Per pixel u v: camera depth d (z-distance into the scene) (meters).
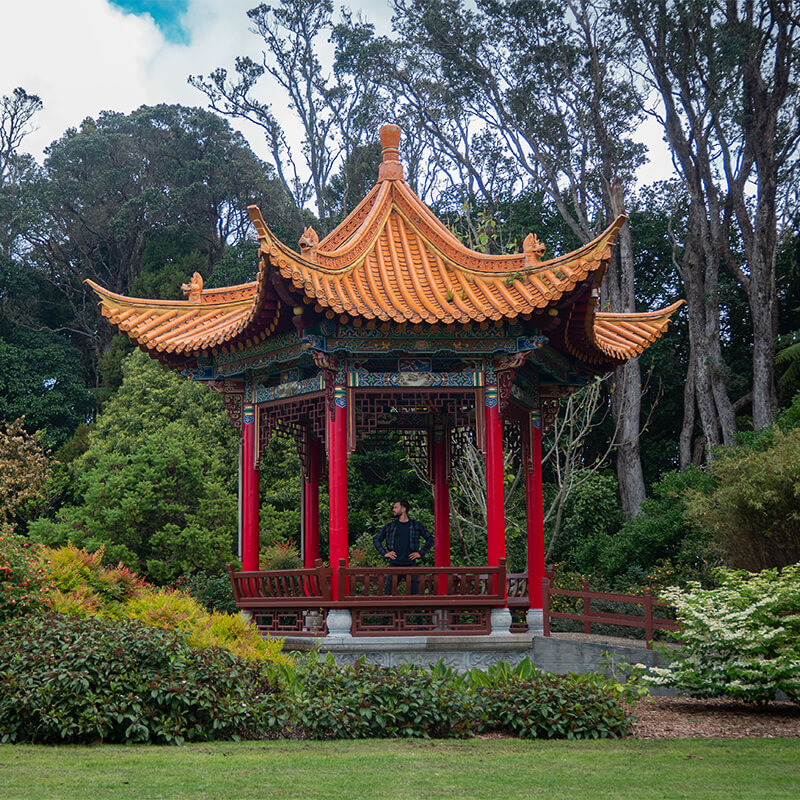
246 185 61.38
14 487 37.78
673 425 39.12
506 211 40.53
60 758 8.43
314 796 7.09
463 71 39.84
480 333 14.46
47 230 60.50
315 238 14.31
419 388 14.70
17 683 9.41
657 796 7.30
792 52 33.31
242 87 54.91
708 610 12.53
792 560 17.83
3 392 51.28
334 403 14.52
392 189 16.67
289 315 14.49
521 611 16.45
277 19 53.62
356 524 34.25
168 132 64.00
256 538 16.25
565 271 13.86
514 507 26.56
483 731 10.42
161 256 57.88
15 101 68.06
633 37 37.16
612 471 37.34
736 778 8.02
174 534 30.58
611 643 14.58
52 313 61.50
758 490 17.77
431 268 15.42
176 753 8.74
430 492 34.41
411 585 15.93
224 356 16.41
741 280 34.81
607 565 25.89
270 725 9.78
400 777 7.82
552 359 16.14
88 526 31.03
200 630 11.96
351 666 10.88
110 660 9.71
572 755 9.01
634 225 39.19
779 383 34.31
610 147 36.59
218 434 35.50
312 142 53.88
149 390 37.91
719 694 12.45
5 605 11.50
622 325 17.64
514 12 38.56
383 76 44.84
